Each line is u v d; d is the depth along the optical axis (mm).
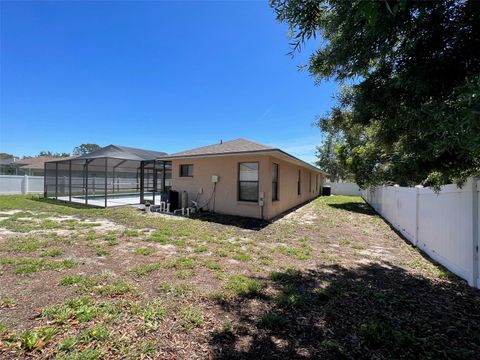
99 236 6074
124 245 5379
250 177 9648
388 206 9484
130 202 14094
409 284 3648
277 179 10742
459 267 3963
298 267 4336
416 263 4695
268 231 7355
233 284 3467
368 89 2254
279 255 5059
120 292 3078
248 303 2965
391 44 1866
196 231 6984
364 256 5148
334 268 4336
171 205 10648
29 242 5262
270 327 2467
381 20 1646
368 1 1154
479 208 3510
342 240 6539
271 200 9602
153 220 8594
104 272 3725
